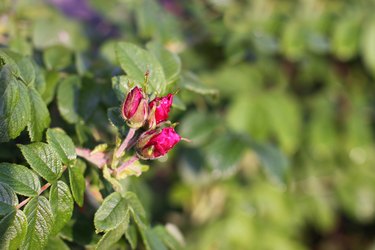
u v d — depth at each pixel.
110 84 0.60
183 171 0.98
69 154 0.51
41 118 0.52
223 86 0.97
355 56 1.12
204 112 0.86
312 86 1.15
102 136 0.61
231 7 0.99
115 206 0.50
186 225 1.12
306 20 1.00
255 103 0.95
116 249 0.57
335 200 1.23
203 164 0.97
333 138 1.10
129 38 0.91
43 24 0.73
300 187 1.21
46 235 0.48
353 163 1.19
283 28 0.94
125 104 0.49
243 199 1.10
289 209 1.14
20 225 0.47
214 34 0.94
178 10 1.02
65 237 0.54
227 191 1.09
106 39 1.03
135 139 0.51
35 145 0.49
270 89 1.02
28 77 0.53
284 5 1.03
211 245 1.08
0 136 0.48
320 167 1.18
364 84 1.16
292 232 1.20
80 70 0.62
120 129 0.51
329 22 1.00
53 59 0.64
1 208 0.47
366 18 0.98
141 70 0.54
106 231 0.50
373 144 1.18
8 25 0.71
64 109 0.59
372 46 0.97
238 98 0.95
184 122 0.82
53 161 0.50
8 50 0.54
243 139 0.84
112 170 0.52
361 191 1.19
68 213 0.49
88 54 0.78
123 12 1.03
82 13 1.12
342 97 1.14
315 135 1.09
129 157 0.52
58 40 0.73
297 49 0.92
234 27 0.94
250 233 1.09
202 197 1.10
